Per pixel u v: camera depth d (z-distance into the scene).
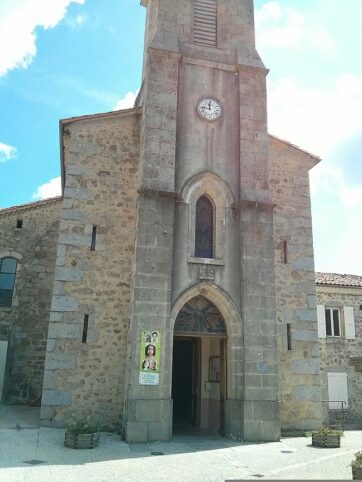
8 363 17.16
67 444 10.15
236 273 12.97
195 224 13.34
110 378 12.48
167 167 13.06
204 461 9.30
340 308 20.73
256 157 13.98
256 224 13.33
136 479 7.72
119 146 14.32
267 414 11.97
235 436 11.93
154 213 12.57
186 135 13.73
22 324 17.66
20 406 16.22
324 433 11.23
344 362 20.06
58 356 12.29
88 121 14.25
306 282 14.54
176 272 12.50
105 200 13.77
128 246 13.55
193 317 12.86
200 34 15.39
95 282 13.05
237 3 15.84
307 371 13.77
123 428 11.44
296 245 14.80
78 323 12.64
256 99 14.59
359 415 19.64
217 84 14.54
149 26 16.84
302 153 15.64
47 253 18.52
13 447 9.65
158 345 11.68
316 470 8.59
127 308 13.08
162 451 10.15
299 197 15.28
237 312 12.59
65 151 15.02
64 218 13.31
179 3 15.24
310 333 14.11
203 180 13.52
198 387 14.77
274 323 12.66
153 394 11.35
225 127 14.18
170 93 13.73
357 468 7.30
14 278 18.22
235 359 12.36
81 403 12.14
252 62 14.90
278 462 9.35
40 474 7.79
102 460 9.06
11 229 18.52
